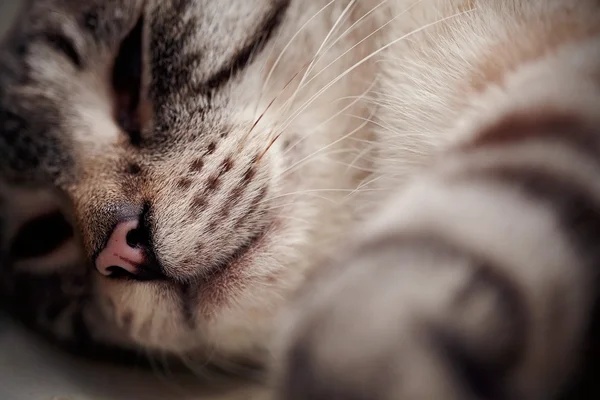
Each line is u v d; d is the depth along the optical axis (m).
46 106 0.29
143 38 0.28
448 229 0.20
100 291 0.29
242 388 0.28
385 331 0.20
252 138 0.27
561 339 0.19
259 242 0.27
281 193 0.27
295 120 0.28
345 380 0.20
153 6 0.28
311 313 0.20
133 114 0.28
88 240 0.27
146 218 0.27
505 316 0.19
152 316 0.28
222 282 0.27
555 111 0.21
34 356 0.29
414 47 0.27
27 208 0.29
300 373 0.20
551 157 0.20
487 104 0.23
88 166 0.28
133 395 0.28
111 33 0.29
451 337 0.19
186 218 0.27
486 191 0.20
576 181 0.20
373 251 0.21
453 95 0.26
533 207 0.20
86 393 0.28
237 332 0.28
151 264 0.27
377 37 0.28
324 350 0.20
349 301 0.20
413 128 0.27
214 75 0.28
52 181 0.28
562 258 0.20
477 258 0.20
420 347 0.19
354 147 0.28
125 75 0.29
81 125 0.28
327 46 0.28
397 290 0.20
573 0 0.24
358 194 0.28
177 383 0.29
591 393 0.19
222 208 0.27
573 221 0.20
